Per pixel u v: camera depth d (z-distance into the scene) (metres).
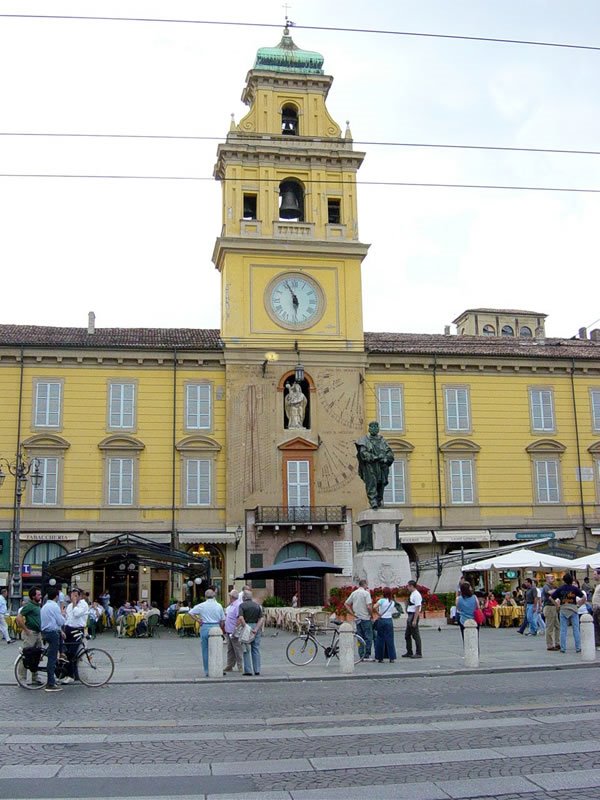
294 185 57.38
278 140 56.03
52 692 20.28
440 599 40.91
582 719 15.20
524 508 55.31
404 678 22.36
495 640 32.31
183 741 13.96
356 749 13.14
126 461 51.78
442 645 30.08
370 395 55.00
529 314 81.38
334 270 55.47
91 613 38.28
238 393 52.78
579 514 55.88
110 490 51.28
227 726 15.36
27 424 51.31
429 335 60.97
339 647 24.08
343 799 10.36
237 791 10.84
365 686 20.86
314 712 16.80
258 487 51.75
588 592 35.03
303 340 54.00
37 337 53.12
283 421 52.94
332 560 51.50
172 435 52.28
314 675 22.75
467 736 13.95
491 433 56.00
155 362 52.88
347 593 37.53
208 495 51.91
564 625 27.39
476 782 11.04
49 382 51.97
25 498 50.34
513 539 54.28
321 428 53.12
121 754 13.05
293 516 51.22
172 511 51.28
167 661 27.17
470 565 40.88
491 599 40.75
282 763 12.25
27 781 11.42
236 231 54.69
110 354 52.44
